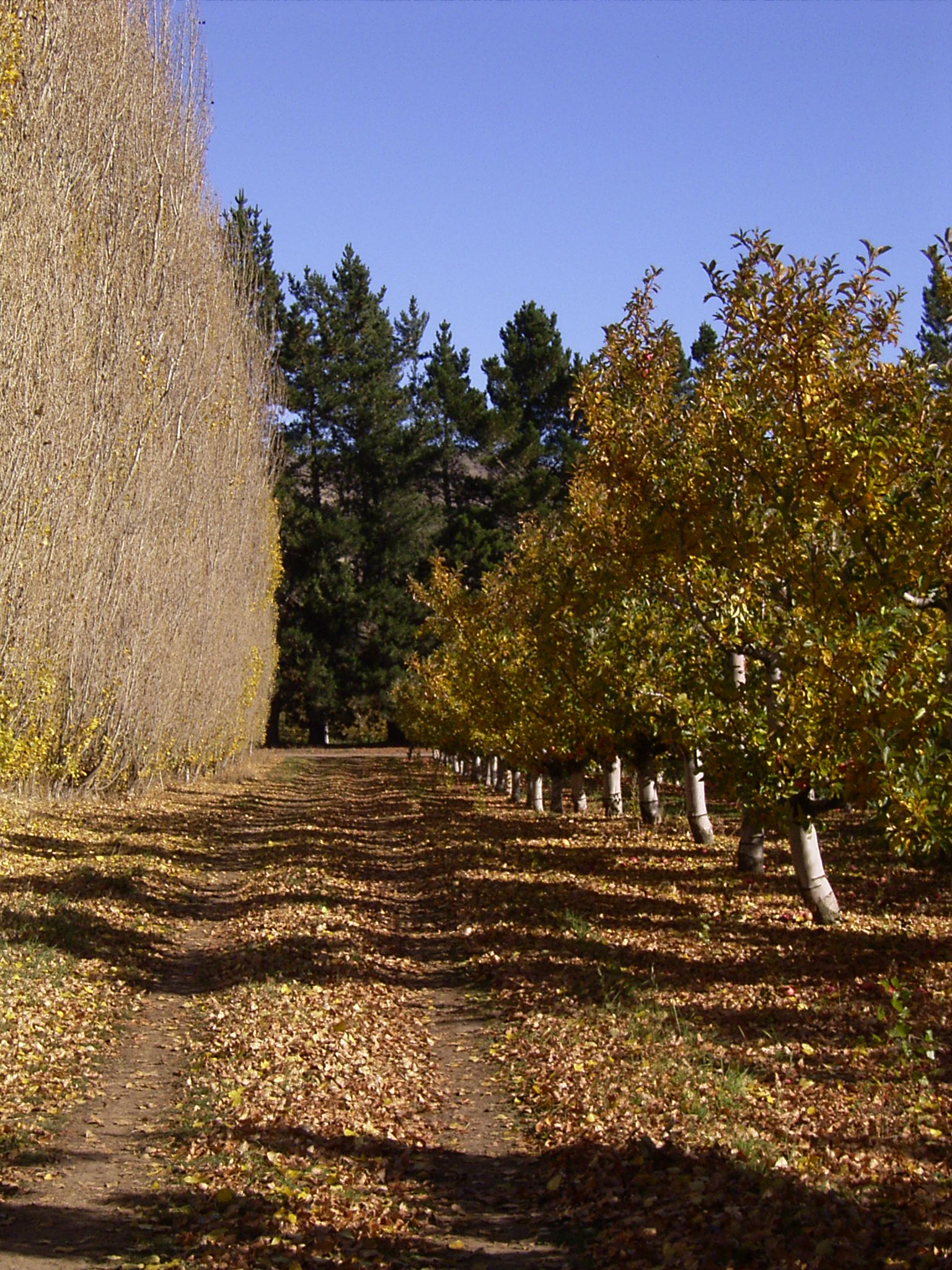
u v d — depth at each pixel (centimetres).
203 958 1195
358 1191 596
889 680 885
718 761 1140
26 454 1850
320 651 6538
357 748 7075
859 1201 534
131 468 2491
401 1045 886
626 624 1574
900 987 917
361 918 1383
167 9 2825
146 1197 582
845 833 2120
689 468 1194
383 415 6750
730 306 1071
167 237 2681
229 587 3738
